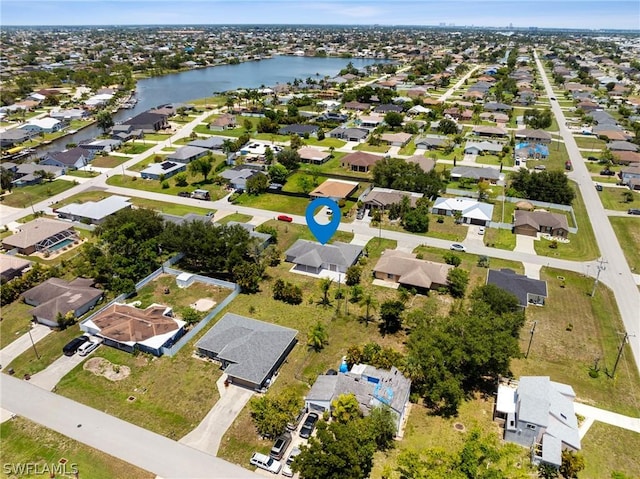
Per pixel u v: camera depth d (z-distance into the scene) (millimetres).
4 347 63188
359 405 50469
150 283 79375
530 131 168125
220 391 55375
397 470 44875
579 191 122312
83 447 47938
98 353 62156
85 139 169375
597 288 78125
